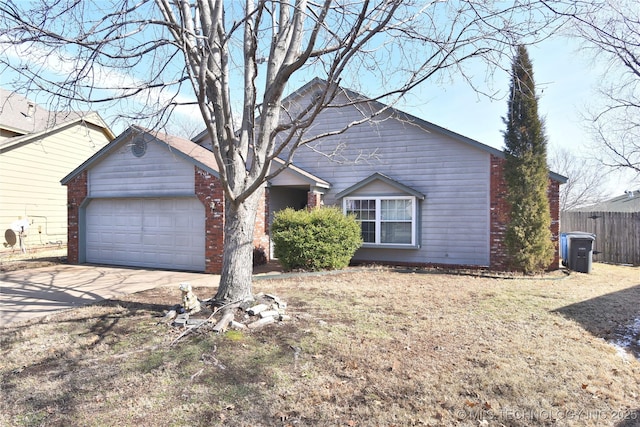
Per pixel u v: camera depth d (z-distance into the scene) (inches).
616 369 161.6
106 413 127.3
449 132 438.9
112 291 311.4
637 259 511.2
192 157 416.8
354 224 432.5
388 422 122.8
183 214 433.1
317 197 466.0
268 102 240.2
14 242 596.7
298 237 394.3
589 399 137.5
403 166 467.8
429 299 278.2
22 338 196.4
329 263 404.5
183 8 224.7
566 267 455.2
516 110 397.1
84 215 485.7
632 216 518.0
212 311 221.6
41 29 163.9
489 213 430.6
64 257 537.3
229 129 220.5
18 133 610.5
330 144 500.1
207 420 123.6
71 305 264.4
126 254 464.4
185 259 431.5
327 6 195.8
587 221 553.6
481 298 282.4
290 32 253.1
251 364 162.4
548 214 403.9
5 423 121.3
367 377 151.8
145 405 131.8
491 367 160.7
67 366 162.7
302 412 127.9
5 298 286.4
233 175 232.8
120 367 160.6
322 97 186.5
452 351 177.5
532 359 169.5
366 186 471.8
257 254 456.4
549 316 234.8
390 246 459.2
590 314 240.2
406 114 432.8
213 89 237.5
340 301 269.0
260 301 235.6
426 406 131.7
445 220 450.3
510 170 407.5
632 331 209.5
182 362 164.1
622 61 226.7
